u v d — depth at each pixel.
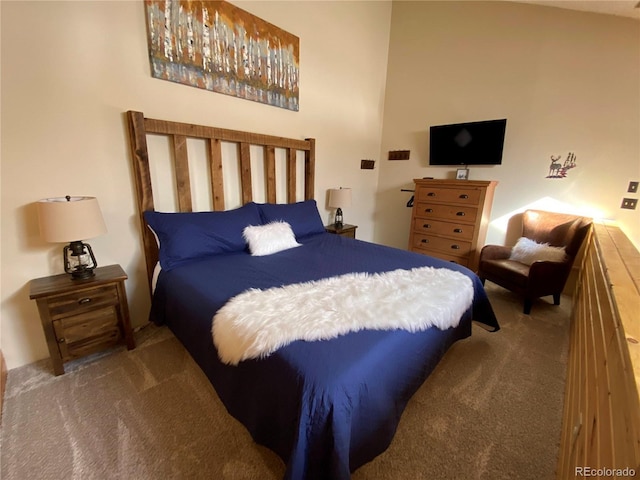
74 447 1.24
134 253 2.09
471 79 3.25
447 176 3.60
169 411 1.43
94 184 1.85
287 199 3.08
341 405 0.91
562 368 1.79
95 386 1.58
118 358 1.82
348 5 3.20
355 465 1.04
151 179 2.08
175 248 1.94
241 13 2.33
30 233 1.67
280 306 1.31
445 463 1.20
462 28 3.23
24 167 1.61
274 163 2.83
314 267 1.91
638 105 2.44
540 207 2.99
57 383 1.60
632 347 0.63
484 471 1.17
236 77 2.38
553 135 2.83
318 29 2.97
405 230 4.09
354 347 1.07
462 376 1.72
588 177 2.71
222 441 1.28
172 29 2.00
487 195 2.98
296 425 0.91
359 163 3.91
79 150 1.76
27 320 1.73
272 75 2.64
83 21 1.68
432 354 1.43
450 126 3.30
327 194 3.58
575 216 2.65
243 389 1.15
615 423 0.60
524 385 1.65
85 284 1.64
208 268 1.85
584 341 1.37
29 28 1.53
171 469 1.15
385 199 4.23
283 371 0.99
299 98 2.95
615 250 1.53
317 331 1.12
